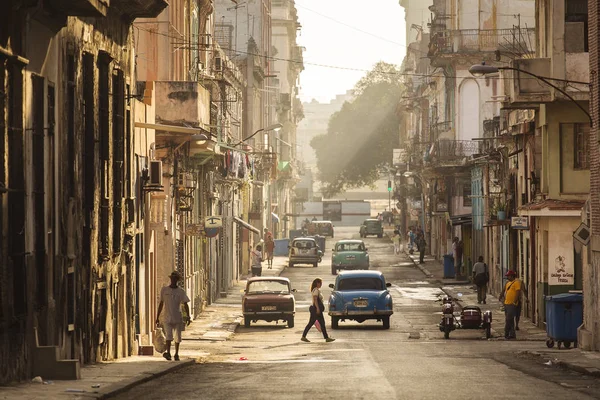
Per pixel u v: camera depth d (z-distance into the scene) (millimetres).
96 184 31641
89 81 30828
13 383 23000
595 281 36562
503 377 27500
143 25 54844
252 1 113812
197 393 23016
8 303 22891
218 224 56031
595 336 36688
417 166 121562
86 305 30672
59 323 27281
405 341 46875
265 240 110688
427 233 125562
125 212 36062
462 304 66875
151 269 44688
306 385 24953
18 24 23547
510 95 49969
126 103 35969
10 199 23234
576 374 29094
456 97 96750
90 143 30938
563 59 46375
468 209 98188
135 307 39500
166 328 33906
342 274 55438
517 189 63750
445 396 22297
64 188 27953
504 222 62781
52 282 26625
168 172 49250
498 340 46969
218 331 51750
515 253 64500
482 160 76562
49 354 24750
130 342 37344
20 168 23750
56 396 21125
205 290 66625
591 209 38250
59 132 27312
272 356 38562
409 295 74562
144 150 42062
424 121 128250
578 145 50562
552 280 51844
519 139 61688
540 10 51969
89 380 24953
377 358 35812
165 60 55062
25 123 24078
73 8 25719
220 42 102312
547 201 50750
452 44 96438
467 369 30297
